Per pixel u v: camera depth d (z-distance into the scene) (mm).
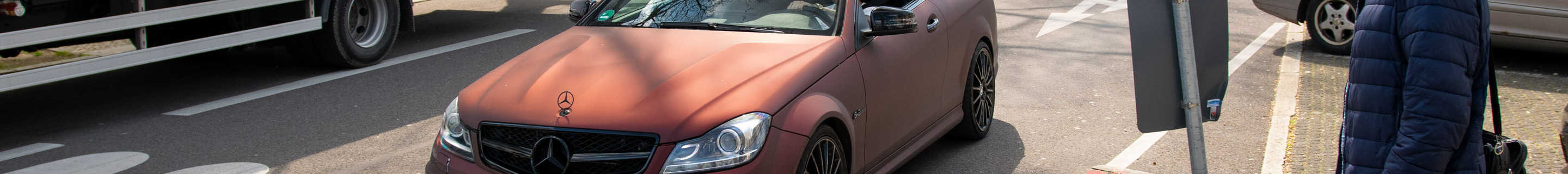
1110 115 6027
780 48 3850
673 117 3273
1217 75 3271
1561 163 4848
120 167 4957
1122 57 8227
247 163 5027
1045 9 11383
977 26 5312
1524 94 6598
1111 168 4711
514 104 3461
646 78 3518
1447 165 2680
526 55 4098
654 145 3246
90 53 7285
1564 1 7055
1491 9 7555
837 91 3732
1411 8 2596
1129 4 3219
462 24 10516
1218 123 5746
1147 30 3230
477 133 3492
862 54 4008
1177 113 3326
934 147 5250
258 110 6242
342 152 5234
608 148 3295
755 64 3662
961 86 5035
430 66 7926
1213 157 5027
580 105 3357
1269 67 7695
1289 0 8570
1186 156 5008
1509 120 5859
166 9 6379
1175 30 3197
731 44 3908
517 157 3393
